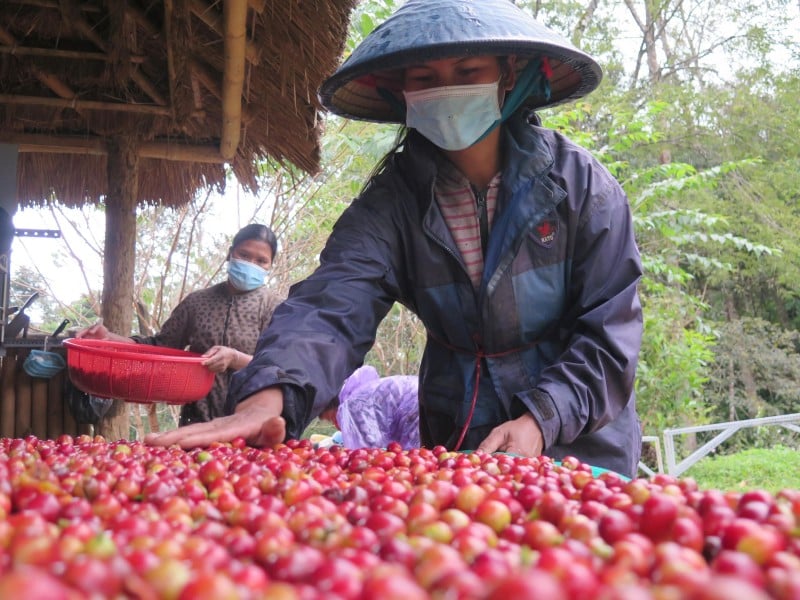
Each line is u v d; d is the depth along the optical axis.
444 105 2.48
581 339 2.39
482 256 2.60
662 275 14.16
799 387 16.41
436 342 2.75
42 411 4.02
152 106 3.95
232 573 0.77
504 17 2.37
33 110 4.08
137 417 7.03
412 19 2.38
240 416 2.00
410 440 4.25
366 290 2.47
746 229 17.58
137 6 3.56
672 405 9.70
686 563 0.81
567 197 2.48
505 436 2.15
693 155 17.36
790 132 17.50
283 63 3.43
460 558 0.79
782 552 0.88
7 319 3.97
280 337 2.24
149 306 8.05
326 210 7.91
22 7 3.57
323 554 0.89
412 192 2.63
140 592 0.69
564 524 1.08
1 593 0.55
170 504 1.14
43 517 1.07
